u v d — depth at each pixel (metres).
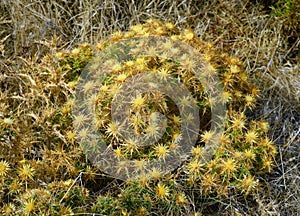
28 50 2.13
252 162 1.66
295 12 2.39
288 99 2.17
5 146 1.58
